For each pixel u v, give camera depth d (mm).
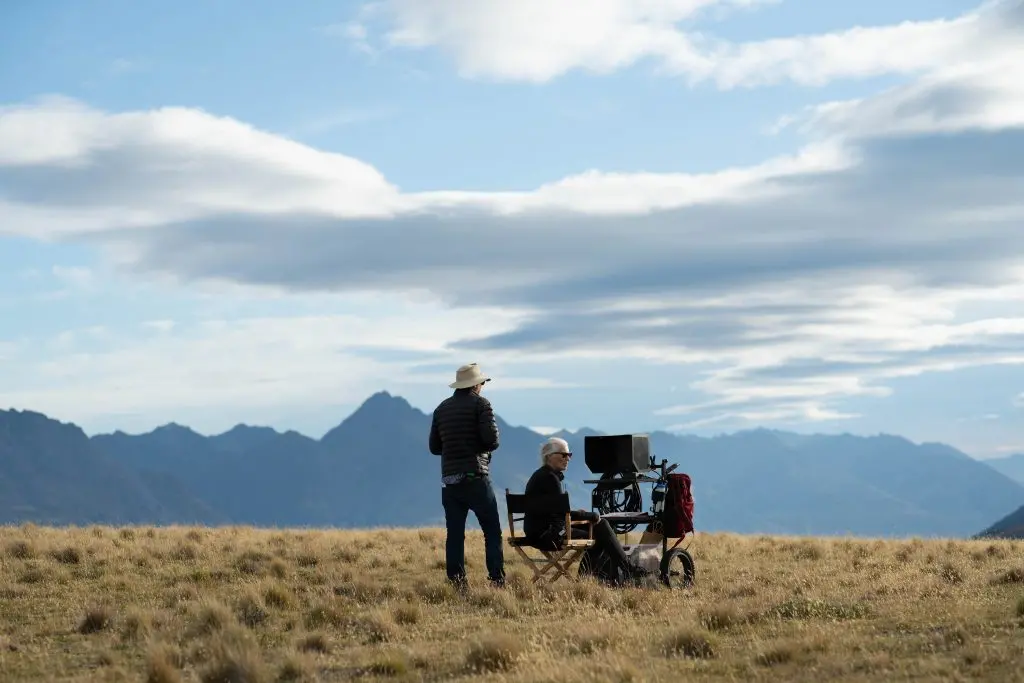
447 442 14219
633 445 15266
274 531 23453
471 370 14391
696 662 8688
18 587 14031
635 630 9953
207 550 18172
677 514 14844
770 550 19703
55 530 21672
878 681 7594
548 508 14094
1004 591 12570
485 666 8711
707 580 15438
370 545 20266
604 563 14430
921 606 11188
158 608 12648
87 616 11312
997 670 7684
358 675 8711
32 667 9250
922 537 22734
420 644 9977
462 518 14352
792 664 8375
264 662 8969
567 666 8109
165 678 8383
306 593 13711
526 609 12125
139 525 23453
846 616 10906
